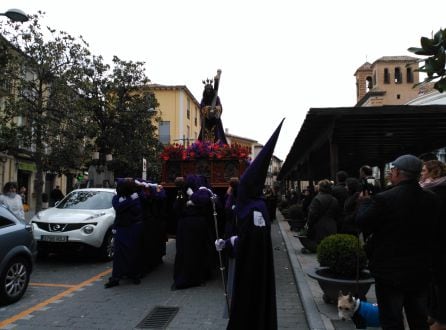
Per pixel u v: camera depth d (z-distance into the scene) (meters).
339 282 5.18
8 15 10.00
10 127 14.09
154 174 23.53
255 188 3.98
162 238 9.40
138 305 6.08
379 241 3.45
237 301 3.83
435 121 9.94
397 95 47.56
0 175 24.47
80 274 8.30
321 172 23.94
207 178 8.40
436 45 2.66
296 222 14.46
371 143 13.59
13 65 13.02
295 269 8.15
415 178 3.47
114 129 19.97
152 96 20.91
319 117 9.72
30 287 7.21
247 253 3.87
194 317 5.50
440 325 3.95
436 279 3.93
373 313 4.38
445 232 3.87
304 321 5.38
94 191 10.85
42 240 9.04
